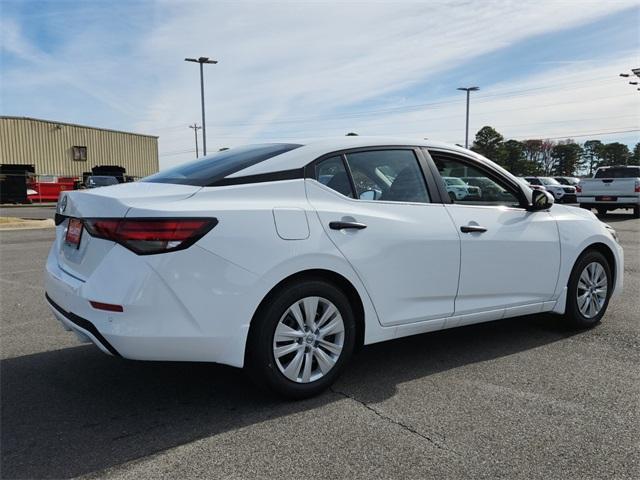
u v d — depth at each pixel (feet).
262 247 9.84
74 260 10.41
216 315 9.49
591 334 15.25
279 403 10.59
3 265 27.73
